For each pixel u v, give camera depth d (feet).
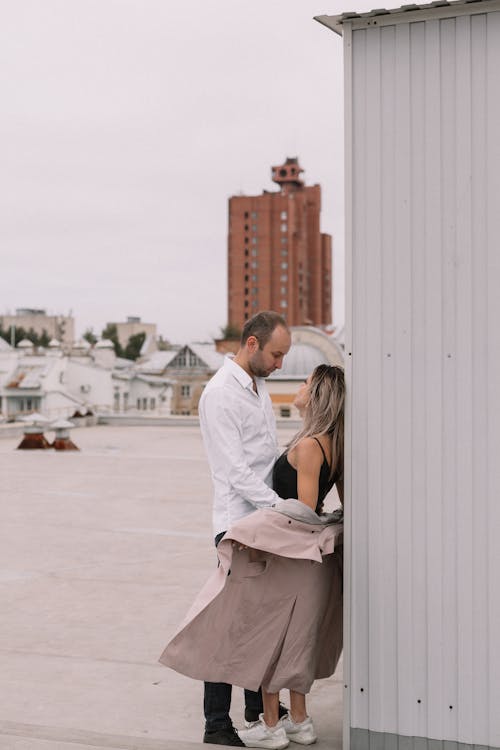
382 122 11.16
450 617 11.05
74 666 16.52
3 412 269.03
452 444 10.98
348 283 11.37
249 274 578.66
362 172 11.28
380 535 11.32
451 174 10.89
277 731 12.28
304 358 157.48
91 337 652.48
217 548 11.80
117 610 20.70
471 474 10.91
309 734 12.46
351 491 11.44
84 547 28.78
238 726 13.46
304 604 11.85
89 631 18.90
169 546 28.99
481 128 10.75
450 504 11.01
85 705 14.48
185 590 22.74
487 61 10.68
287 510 11.62
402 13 10.93
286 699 14.66
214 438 12.18
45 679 15.76
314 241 614.34
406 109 11.04
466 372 10.89
